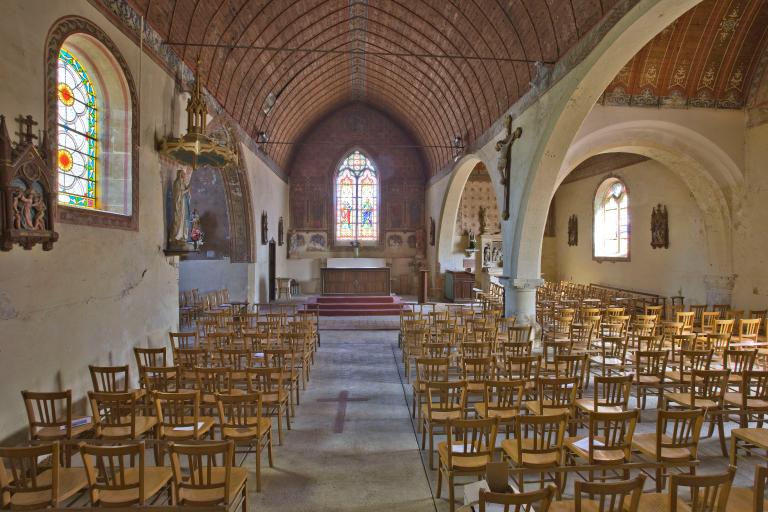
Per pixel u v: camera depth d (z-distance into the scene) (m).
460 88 18.38
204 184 18.89
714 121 14.23
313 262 28.62
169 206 10.86
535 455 5.30
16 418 6.08
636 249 20.17
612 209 22.39
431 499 5.63
